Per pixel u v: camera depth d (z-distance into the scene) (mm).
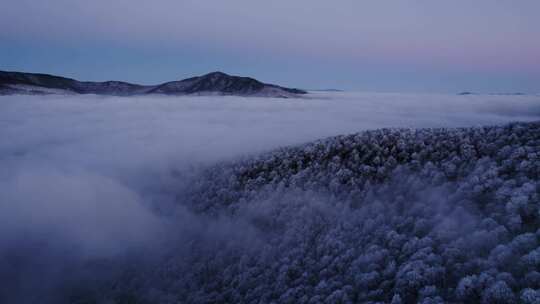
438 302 33094
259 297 54438
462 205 56031
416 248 46688
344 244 59156
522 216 45250
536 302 28172
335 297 42719
